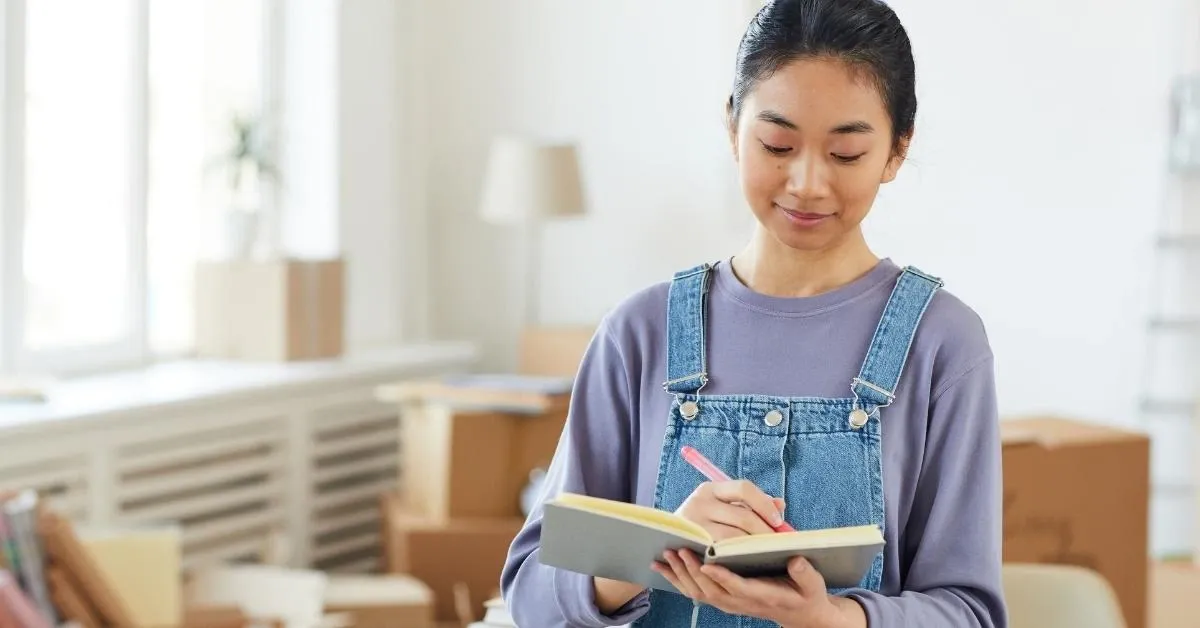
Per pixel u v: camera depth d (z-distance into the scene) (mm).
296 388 3900
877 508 1235
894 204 4332
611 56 4656
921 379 1252
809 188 1175
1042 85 4141
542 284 4812
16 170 3592
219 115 4262
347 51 4500
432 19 4906
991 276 4223
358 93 4559
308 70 4477
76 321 3809
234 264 4059
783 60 1187
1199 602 3484
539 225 4805
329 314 4145
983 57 4195
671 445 1298
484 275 4898
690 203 4551
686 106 4543
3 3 3531
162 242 4113
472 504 3654
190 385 3648
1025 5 4141
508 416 3660
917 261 4316
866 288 1289
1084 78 4098
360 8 4547
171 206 4133
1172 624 3281
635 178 4641
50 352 3711
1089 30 4082
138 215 3932
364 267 4609
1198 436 4082
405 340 4848
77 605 2391
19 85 3582
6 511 2328
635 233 4648
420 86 4855
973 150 4223
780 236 1228
